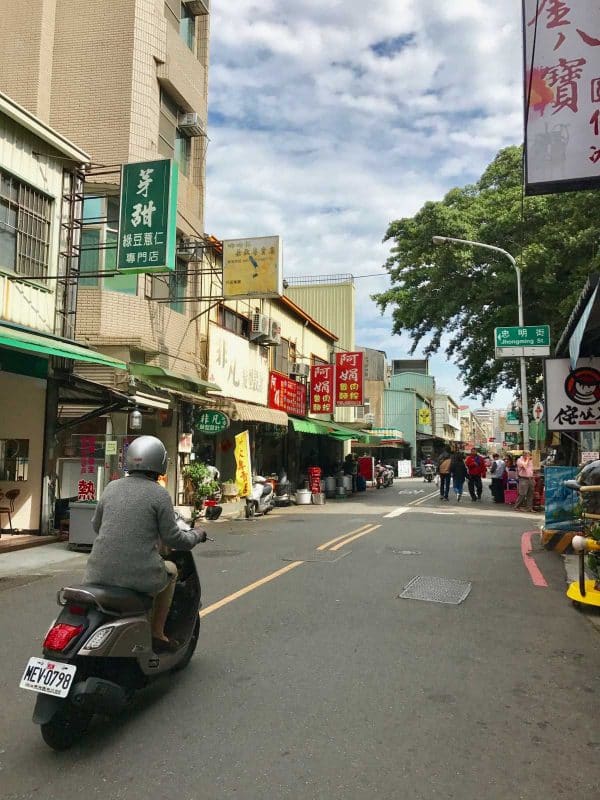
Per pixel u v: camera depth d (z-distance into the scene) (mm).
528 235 23719
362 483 29203
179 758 3586
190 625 4938
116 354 13961
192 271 16312
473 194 27719
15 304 10750
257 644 5594
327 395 26172
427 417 61375
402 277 26922
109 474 11172
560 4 6055
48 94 15203
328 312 36031
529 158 6016
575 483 8320
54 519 11914
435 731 3941
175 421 15969
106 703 3627
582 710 4301
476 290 25047
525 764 3551
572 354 8828
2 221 10617
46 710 3521
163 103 16375
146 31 15438
